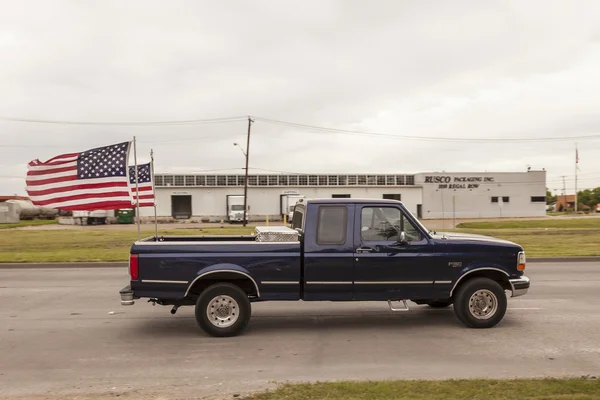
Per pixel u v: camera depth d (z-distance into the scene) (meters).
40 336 7.61
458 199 64.12
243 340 7.28
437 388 4.77
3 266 16.41
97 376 5.71
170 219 59.59
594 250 19.02
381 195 63.62
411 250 7.65
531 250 19.11
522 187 64.94
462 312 7.77
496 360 6.13
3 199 74.06
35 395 5.08
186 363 6.20
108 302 10.35
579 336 7.30
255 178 62.12
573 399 4.34
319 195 62.62
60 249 21.78
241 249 7.50
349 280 7.58
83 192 9.98
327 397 4.58
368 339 7.25
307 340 7.23
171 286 7.39
